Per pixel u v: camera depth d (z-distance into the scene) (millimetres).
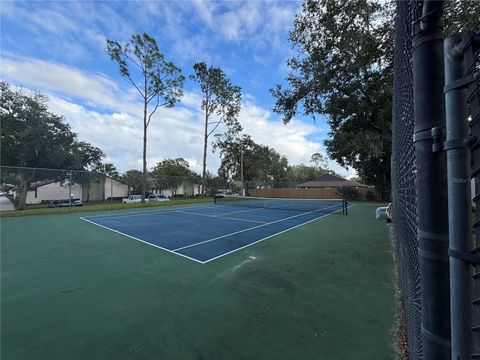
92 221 10875
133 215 13047
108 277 4285
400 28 1628
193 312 3115
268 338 2584
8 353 2342
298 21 7836
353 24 6996
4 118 22094
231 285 3949
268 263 5023
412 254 1598
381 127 9328
